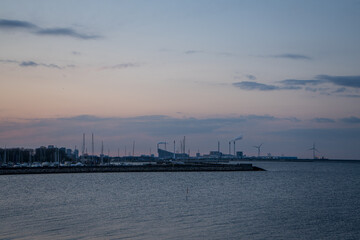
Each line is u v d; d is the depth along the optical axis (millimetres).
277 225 60469
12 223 60938
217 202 84688
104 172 193750
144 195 98312
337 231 57188
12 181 142125
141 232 55344
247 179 158750
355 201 88938
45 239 51094
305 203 84562
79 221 62656
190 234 54438
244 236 53750
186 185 128000
